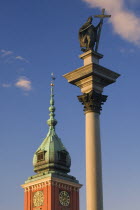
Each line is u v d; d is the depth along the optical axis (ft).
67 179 497.46
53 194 481.46
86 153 146.61
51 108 536.42
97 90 151.64
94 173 143.54
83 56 153.99
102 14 157.69
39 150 508.12
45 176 488.85
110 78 154.30
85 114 150.61
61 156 504.02
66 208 487.20
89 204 141.59
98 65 150.30
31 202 496.23
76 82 154.92
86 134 148.36
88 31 154.61
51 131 524.52
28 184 503.20
